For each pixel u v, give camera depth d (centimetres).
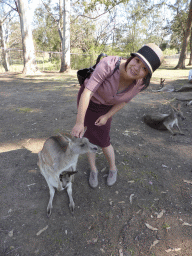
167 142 349
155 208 210
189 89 673
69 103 558
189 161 291
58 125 402
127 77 162
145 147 329
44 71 1501
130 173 263
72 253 167
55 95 659
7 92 707
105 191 234
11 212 204
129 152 312
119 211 206
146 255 164
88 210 208
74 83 888
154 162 288
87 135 220
